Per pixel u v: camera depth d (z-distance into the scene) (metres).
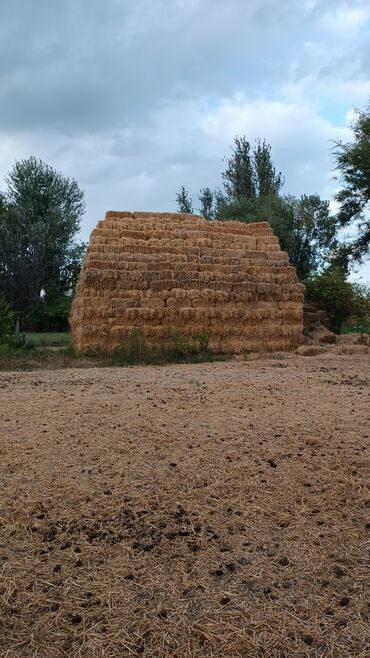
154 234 17.28
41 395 7.70
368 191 24.95
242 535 3.33
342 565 3.00
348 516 3.58
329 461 4.48
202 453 4.68
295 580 2.86
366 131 24.56
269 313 17.58
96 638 2.43
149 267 16.47
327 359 14.55
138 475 4.20
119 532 3.34
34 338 25.16
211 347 16.61
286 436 5.16
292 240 39.06
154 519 3.50
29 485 4.04
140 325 15.98
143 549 3.16
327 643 2.39
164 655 2.33
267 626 2.49
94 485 4.02
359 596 2.72
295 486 4.01
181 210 49.62
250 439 5.08
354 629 2.47
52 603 2.66
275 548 3.18
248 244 18.38
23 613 2.60
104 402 7.00
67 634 2.46
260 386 8.50
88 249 16.52
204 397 7.36
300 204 42.09
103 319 15.68
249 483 4.04
